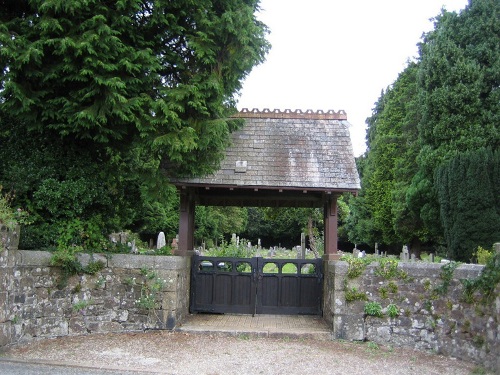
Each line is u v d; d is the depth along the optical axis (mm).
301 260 11031
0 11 8562
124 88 8141
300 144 11180
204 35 8633
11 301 7465
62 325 8352
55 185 8641
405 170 26234
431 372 6996
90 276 8734
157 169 9422
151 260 9055
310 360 7438
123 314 8914
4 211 7434
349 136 11469
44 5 7480
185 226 10461
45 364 6664
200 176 9875
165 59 8992
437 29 21203
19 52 7645
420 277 8734
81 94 8227
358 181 10273
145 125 8445
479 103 18469
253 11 9484
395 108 31484
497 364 6824
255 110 11898
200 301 10891
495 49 18781
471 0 19484
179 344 8195
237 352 7812
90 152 9430
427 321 8516
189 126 8883
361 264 8961
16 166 8664
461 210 15930
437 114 19219
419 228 25344
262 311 10820
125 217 10438
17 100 7992
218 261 11031
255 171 10398
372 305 8781
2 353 7113
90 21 7805
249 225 45656
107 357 7195
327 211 10625
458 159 16344
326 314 10164
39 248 8562
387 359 7723
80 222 8922
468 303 7789
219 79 9023
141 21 8750
